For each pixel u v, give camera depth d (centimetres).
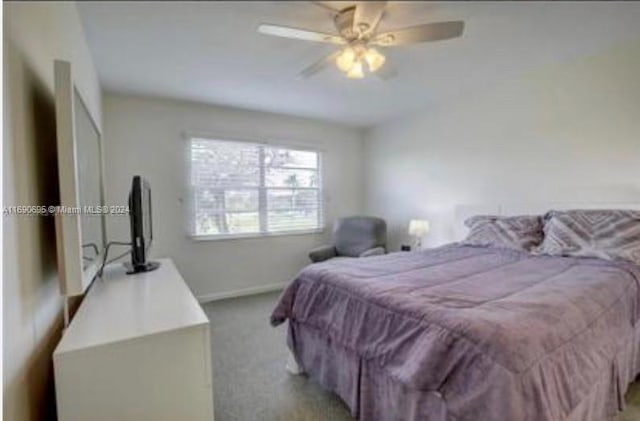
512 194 319
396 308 152
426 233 381
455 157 371
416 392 135
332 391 197
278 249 432
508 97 319
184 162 370
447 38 196
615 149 254
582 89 271
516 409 103
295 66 274
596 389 137
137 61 260
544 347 116
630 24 219
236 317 330
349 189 492
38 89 129
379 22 200
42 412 119
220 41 230
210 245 387
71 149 120
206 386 127
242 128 404
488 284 174
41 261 124
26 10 117
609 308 156
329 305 191
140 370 116
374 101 377
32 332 111
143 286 179
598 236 225
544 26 220
